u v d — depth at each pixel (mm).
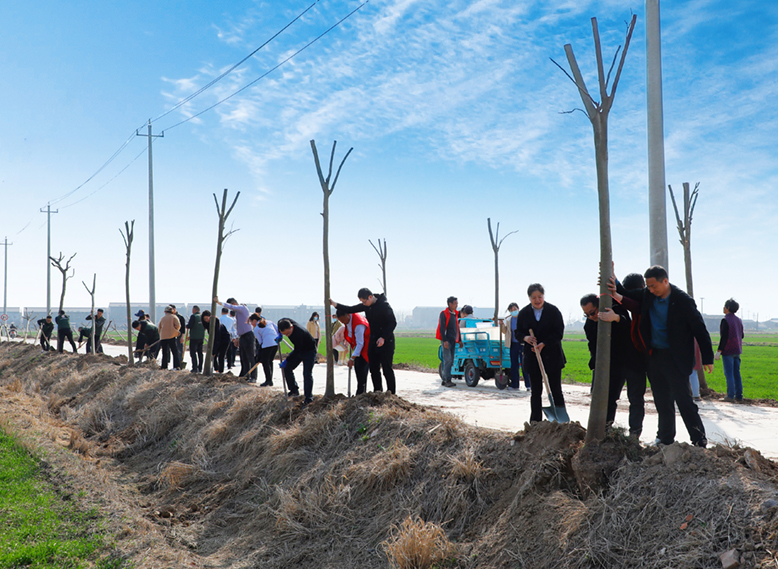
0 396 15219
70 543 5746
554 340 6652
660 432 5332
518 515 4832
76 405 15148
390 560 5051
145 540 6105
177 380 13375
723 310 11180
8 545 5594
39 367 22625
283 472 7457
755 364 30922
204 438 9719
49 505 6816
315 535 6066
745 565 3271
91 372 17438
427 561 4832
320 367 19375
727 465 4047
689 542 3596
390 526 5566
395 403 7984
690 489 3965
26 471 8016
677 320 5051
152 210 33562
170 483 8469
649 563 3662
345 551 5641
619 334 6012
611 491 4324
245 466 8344
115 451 10758
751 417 8719
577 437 5242
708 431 7496
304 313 153250
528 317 6781
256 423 9289
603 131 4941
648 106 10281
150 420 11430
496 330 13812
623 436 4852
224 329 15695
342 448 7320
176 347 16141
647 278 5160
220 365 15781
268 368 12516
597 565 3889
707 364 4980
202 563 5906
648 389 12930
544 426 5645
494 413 9180
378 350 8797
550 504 4645
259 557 5941
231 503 7559
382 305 8938
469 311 16109
